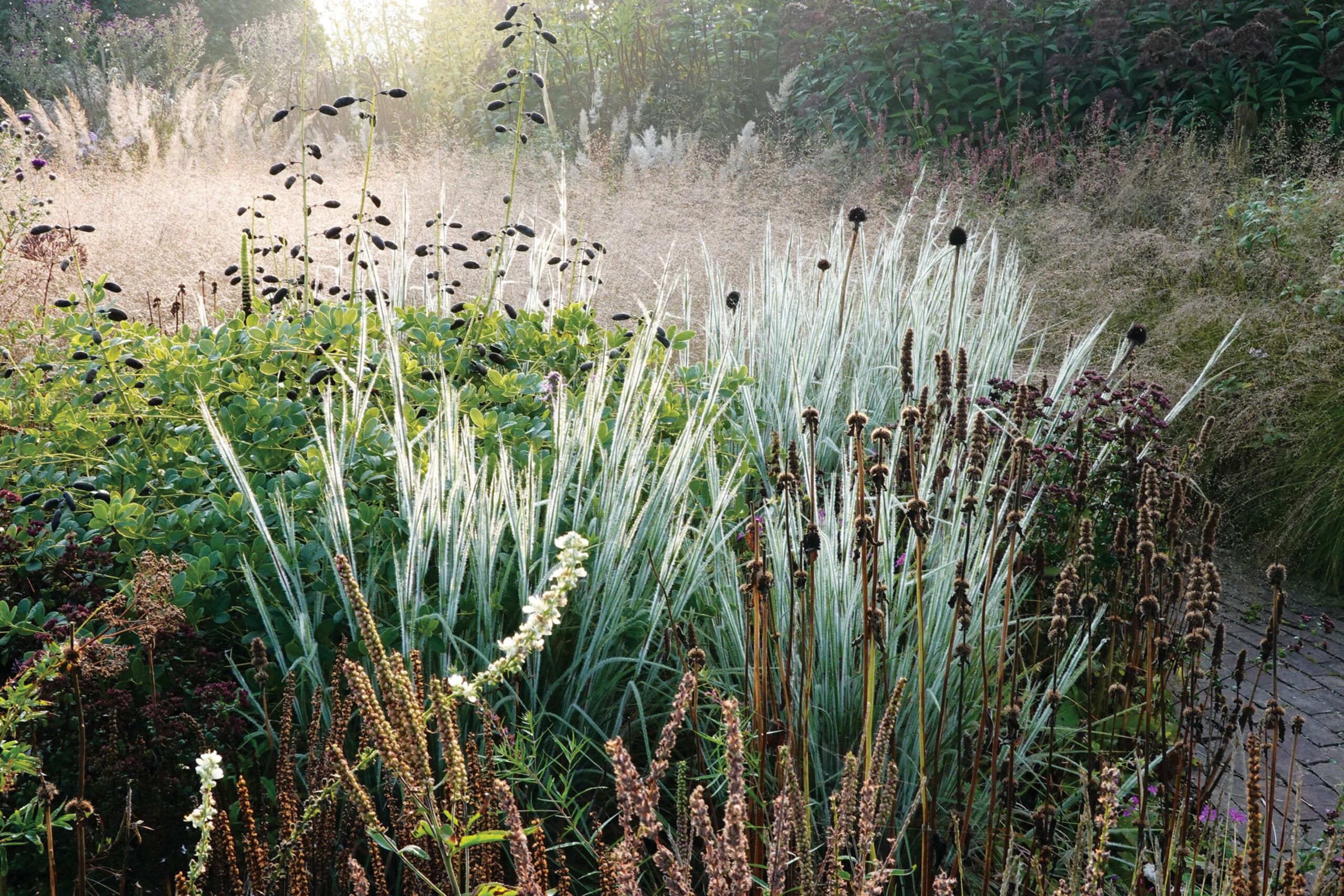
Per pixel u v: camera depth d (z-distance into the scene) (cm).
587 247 550
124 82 1460
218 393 350
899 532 347
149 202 668
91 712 246
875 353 536
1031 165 886
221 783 258
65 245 477
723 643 328
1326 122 880
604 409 371
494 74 1245
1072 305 662
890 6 1043
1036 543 379
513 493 299
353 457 320
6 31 1688
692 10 1279
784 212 798
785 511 275
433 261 660
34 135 746
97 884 247
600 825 249
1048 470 395
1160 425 414
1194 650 237
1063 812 295
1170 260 673
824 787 285
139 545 290
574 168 894
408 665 266
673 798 284
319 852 225
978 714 303
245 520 298
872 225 754
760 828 245
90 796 240
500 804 163
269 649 285
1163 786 252
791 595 272
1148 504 253
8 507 297
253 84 1486
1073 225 743
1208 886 254
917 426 362
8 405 345
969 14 1042
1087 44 1021
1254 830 186
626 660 295
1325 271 596
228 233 631
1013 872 244
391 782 251
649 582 324
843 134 1058
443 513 296
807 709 251
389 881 258
